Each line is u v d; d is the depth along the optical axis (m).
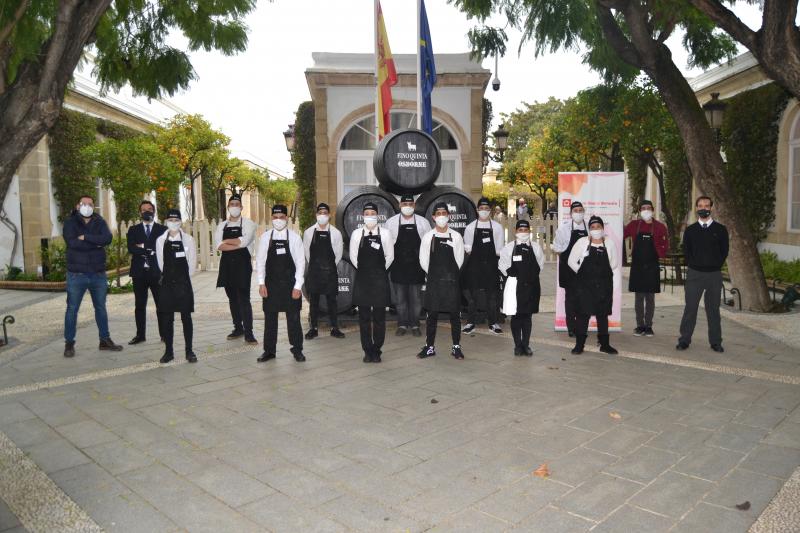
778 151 13.16
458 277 6.59
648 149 13.05
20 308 10.61
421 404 5.07
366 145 13.55
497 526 3.12
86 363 6.59
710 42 10.74
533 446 4.15
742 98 14.16
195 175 20.47
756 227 13.94
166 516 3.25
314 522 3.17
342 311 8.31
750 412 4.80
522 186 31.17
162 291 6.39
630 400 5.12
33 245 14.11
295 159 14.93
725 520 3.15
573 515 3.22
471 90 13.43
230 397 5.32
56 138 14.70
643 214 7.65
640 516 3.20
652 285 7.61
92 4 4.58
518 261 6.48
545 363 6.40
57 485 3.63
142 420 4.75
